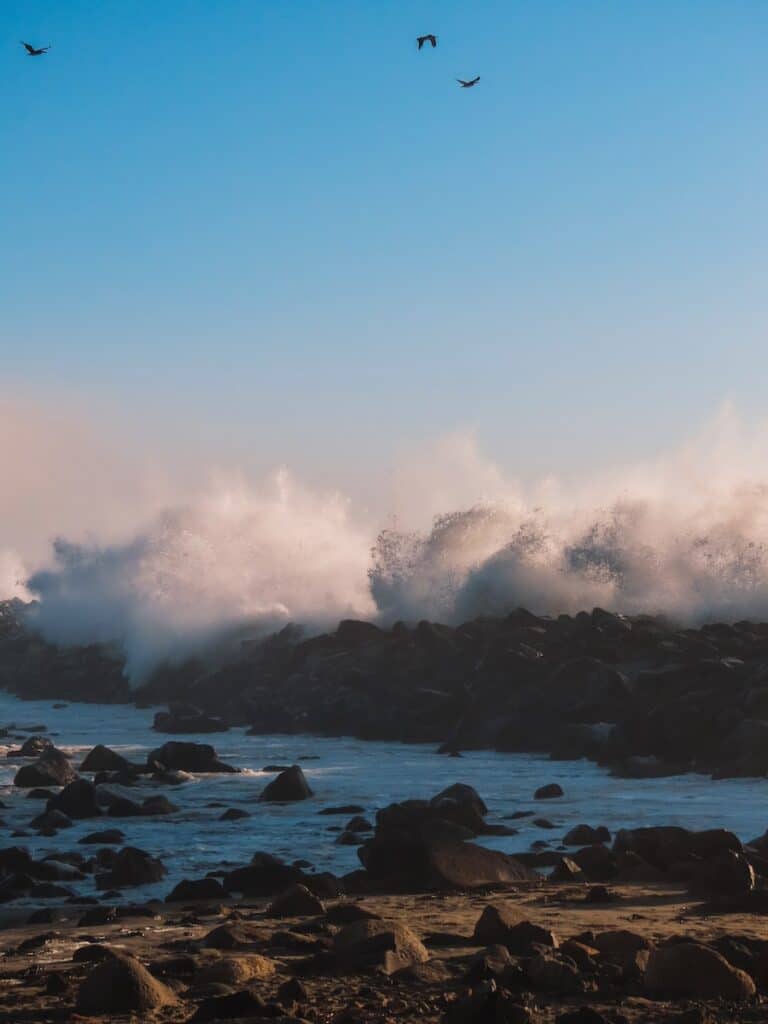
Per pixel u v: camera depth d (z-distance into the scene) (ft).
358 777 95.91
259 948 36.11
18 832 70.38
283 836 67.62
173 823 73.31
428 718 125.29
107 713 170.81
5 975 33.14
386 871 49.88
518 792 84.79
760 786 85.10
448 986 29.37
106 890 53.01
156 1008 27.78
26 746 117.91
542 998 28.09
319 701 138.41
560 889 47.03
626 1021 25.98
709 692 101.14
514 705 115.34
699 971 28.84
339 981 30.30
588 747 104.01
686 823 69.10
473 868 49.29
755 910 41.32
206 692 168.55
